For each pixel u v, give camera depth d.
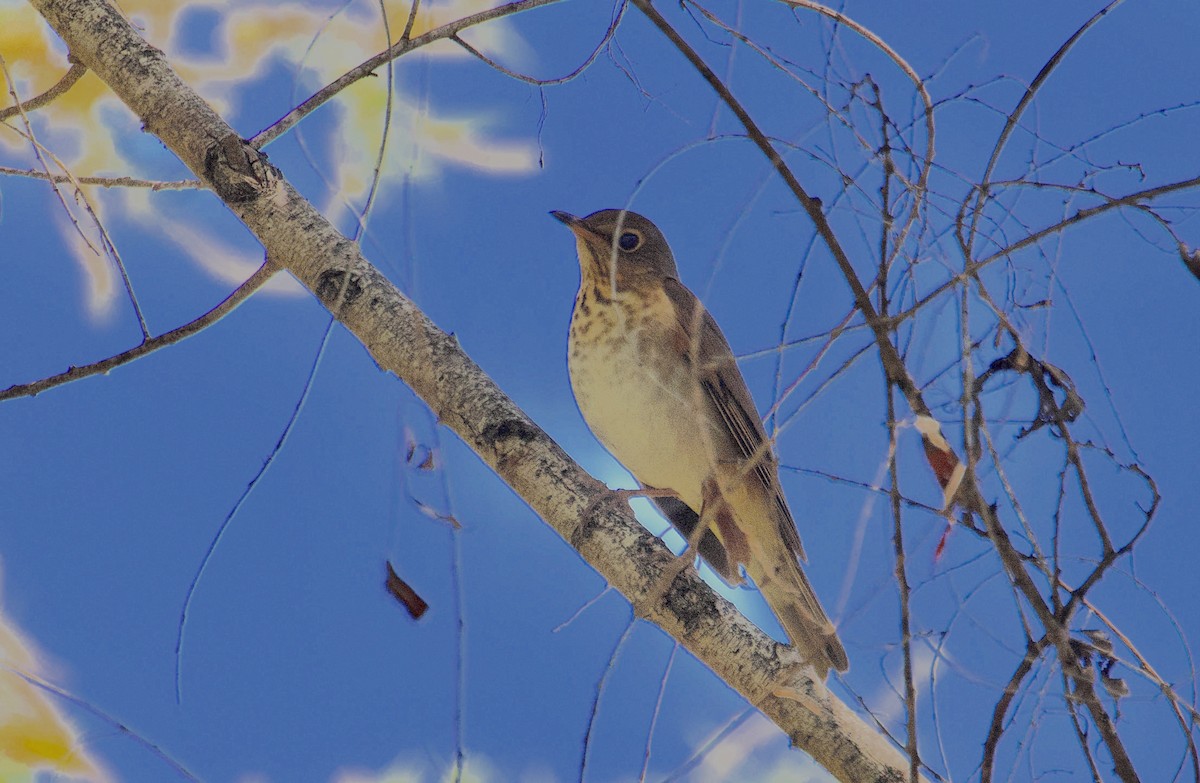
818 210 5.06
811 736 6.01
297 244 7.01
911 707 4.86
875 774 5.87
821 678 6.40
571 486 6.70
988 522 5.17
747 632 6.27
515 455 6.78
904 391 5.00
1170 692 5.31
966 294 5.09
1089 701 5.22
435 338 7.01
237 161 7.05
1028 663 5.21
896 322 4.95
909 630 4.85
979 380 5.43
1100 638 5.61
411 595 5.98
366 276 6.98
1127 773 5.09
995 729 5.21
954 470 5.37
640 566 6.43
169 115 7.24
